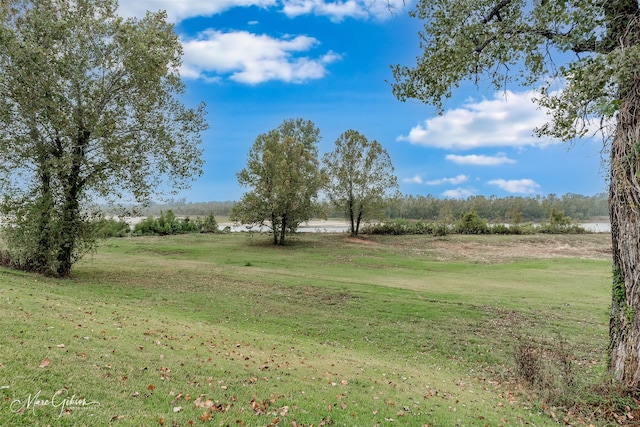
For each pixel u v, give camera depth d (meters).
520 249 37.22
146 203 17.84
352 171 43.88
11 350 5.46
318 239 42.19
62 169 14.95
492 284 19.14
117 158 15.64
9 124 14.77
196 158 18.72
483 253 34.97
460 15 7.54
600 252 34.84
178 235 44.12
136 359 6.30
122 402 4.77
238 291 16.55
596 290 17.59
